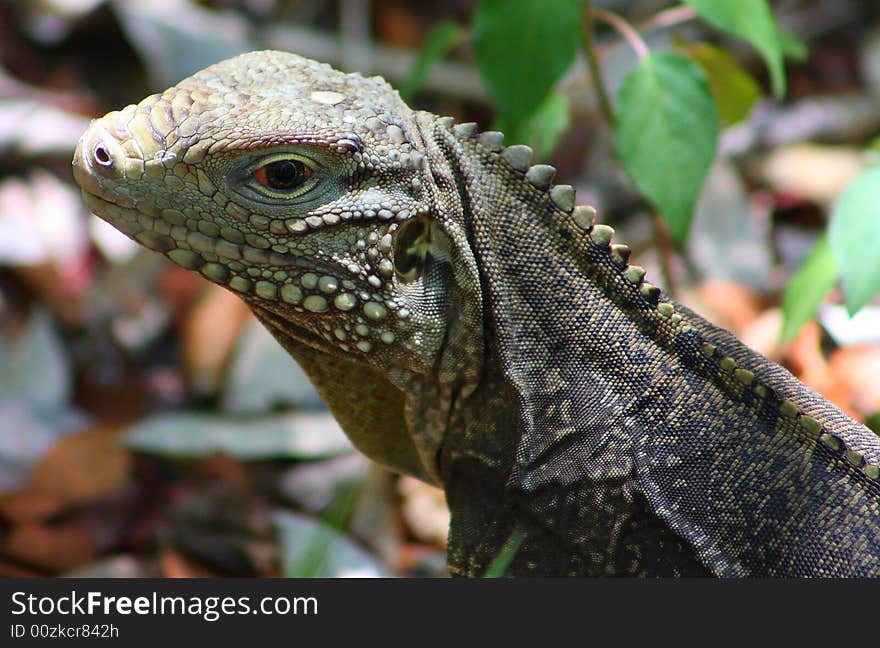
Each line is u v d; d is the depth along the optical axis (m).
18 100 13.76
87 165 5.64
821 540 5.82
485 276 6.10
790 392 6.12
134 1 14.47
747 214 12.48
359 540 9.13
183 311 11.98
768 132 14.34
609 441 6.02
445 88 14.36
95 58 14.78
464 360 6.15
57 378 11.29
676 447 5.99
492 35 7.64
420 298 6.03
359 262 5.85
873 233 7.05
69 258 12.27
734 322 10.83
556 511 6.11
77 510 9.64
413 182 5.88
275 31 14.66
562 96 9.52
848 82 15.59
